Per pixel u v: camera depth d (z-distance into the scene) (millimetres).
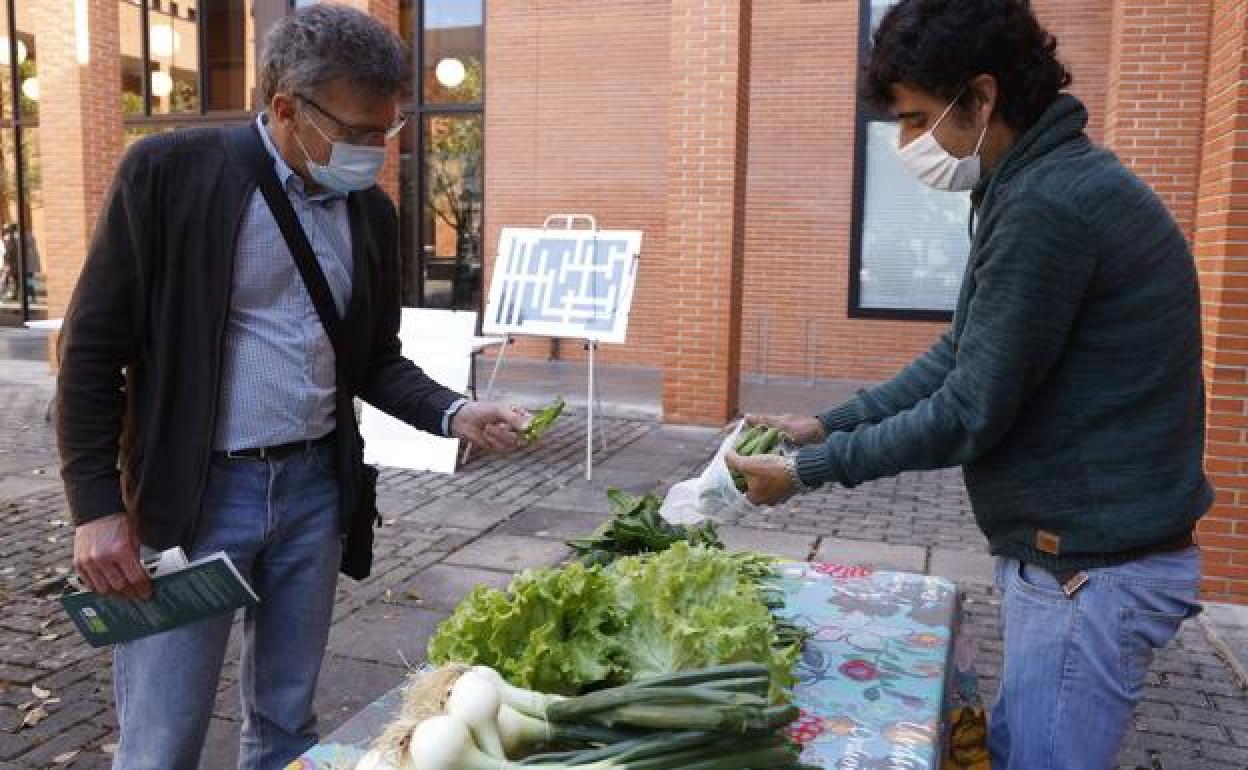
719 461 2002
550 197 12328
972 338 1675
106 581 1841
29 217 15102
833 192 11211
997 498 1779
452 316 7148
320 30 1816
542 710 1379
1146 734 3502
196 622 1931
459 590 4742
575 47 12000
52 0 10188
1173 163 7484
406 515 5996
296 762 1590
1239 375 4500
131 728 2029
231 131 1964
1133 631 1690
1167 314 1625
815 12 11000
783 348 11602
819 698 1811
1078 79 10211
